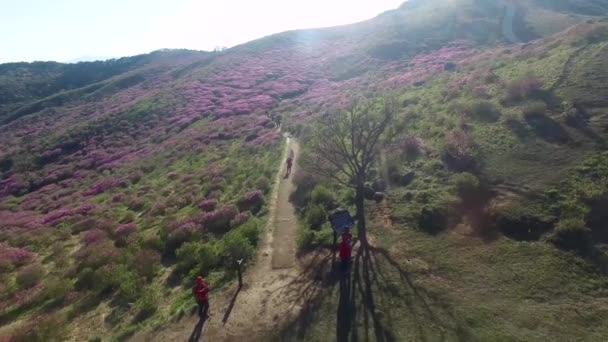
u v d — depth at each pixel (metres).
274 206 27.33
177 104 73.31
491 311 14.06
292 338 14.61
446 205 20.55
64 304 20.30
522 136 23.88
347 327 14.59
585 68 28.70
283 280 18.45
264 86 75.25
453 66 48.44
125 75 114.31
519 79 30.47
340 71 77.31
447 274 16.41
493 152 23.52
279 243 22.05
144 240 25.66
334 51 93.00
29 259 27.16
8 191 50.50
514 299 14.41
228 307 17.08
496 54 45.81
